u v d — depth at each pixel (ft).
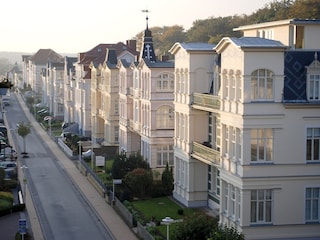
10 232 150.82
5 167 225.97
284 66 128.26
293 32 143.02
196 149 162.50
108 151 256.93
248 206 127.44
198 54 162.91
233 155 133.28
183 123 171.32
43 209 176.04
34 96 572.92
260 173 127.44
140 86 218.59
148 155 207.82
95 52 339.16
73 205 181.27
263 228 128.26
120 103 254.88
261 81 126.93
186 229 114.52
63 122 403.13
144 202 176.14
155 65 202.39
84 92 329.93
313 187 130.31
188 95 164.55
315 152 130.41
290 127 128.47
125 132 244.42
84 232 151.94
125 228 154.81
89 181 217.77
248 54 125.29
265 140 127.85
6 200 178.81
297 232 130.00
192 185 167.84
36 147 305.12
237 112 129.18
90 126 330.34
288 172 128.88
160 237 134.21
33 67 618.03
